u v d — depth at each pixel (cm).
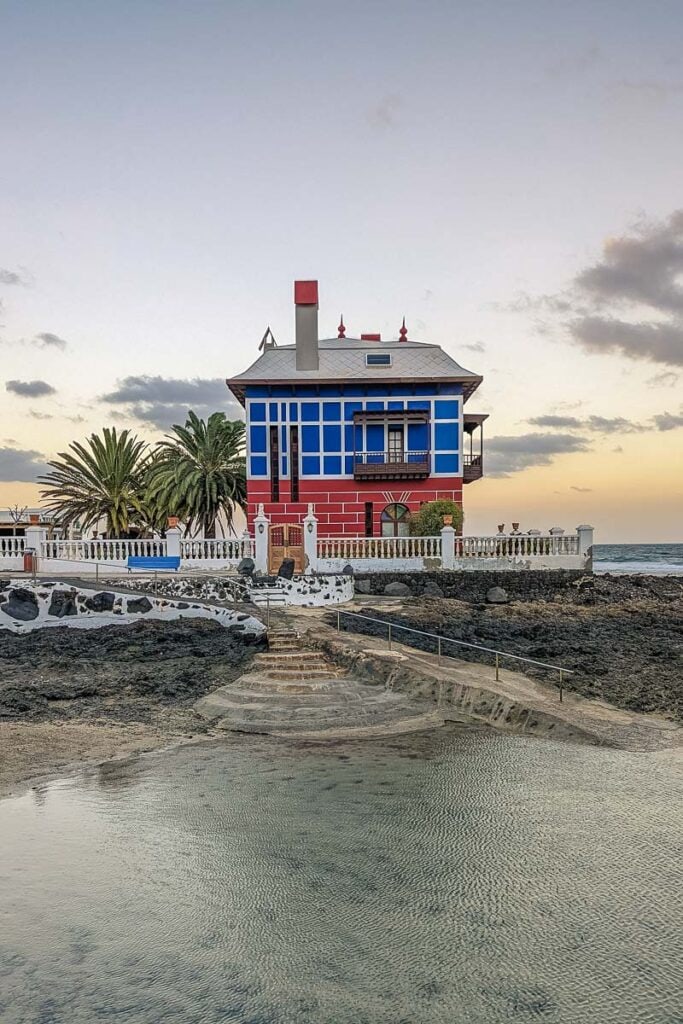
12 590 2148
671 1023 513
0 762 1132
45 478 4278
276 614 2372
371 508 3875
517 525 3450
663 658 1927
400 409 3866
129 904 686
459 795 995
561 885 728
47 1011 526
